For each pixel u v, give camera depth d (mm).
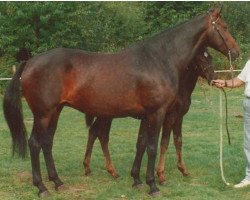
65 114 13039
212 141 9516
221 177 6883
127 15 22594
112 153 8547
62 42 18719
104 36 21281
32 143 5988
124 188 6359
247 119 6254
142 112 6008
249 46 21172
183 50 6137
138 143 6324
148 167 6066
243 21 23781
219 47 6320
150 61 5957
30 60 5973
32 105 5941
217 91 17766
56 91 5852
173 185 6523
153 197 6016
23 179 6766
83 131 10703
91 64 5945
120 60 5969
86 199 5918
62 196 6004
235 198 5984
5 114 6066
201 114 12898
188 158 8023
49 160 6168
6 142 9383
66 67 5891
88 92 5918
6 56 18547
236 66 19859
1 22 18406
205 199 5898
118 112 5996
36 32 18656
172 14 22625
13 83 6020
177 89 6098
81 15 19359
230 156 8148
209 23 6254
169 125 6555
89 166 7039
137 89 5895
